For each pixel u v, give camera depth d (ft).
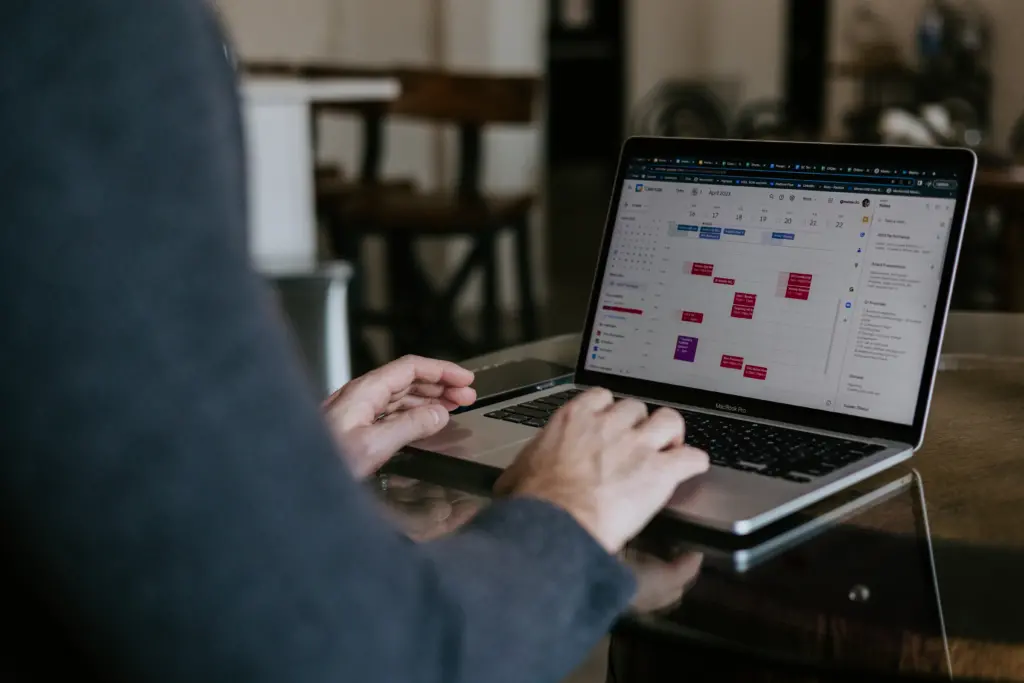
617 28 29.76
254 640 1.45
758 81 27.71
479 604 1.78
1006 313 5.12
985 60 22.35
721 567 2.47
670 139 3.85
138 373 1.37
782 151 3.61
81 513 1.37
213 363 1.43
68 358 1.35
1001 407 3.67
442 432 3.35
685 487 2.83
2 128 1.33
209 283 1.43
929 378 3.20
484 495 2.91
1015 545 2.56
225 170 1.48
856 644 2.11
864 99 24.82
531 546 2.00
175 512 1.39
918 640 2.13
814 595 2.32
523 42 17.17
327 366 6.17
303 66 13.50
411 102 12.49
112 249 1.36
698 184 3.76
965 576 2.40
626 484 2.32
